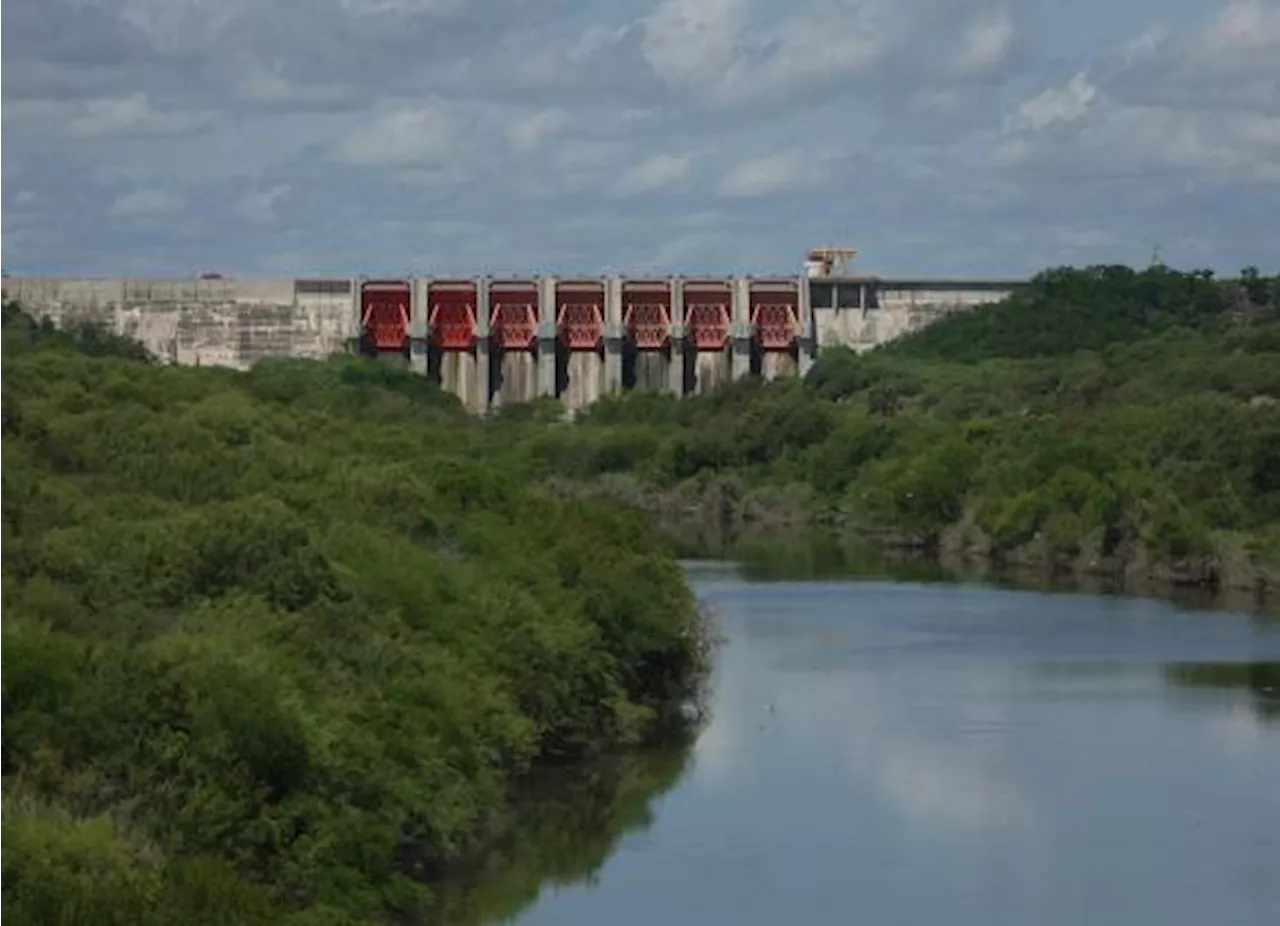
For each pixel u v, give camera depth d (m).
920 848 165.88
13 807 118.50
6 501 170.75
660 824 171.00
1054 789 183.25
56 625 144.25
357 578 171.00
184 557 161.12
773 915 148.38
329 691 146.12
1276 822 173.62
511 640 179.88
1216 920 149.75
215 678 132.12
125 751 126.88
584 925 144.25
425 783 146.25
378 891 133.62
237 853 125.25
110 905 109.62
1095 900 153.25
